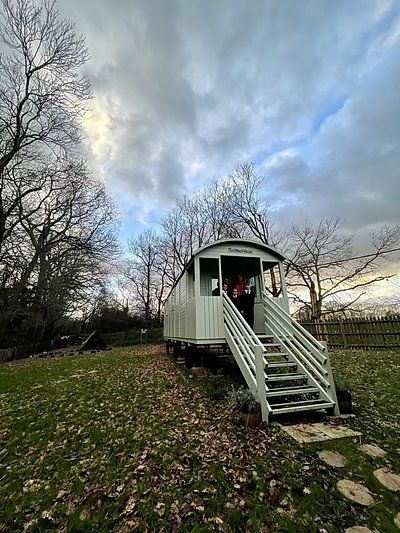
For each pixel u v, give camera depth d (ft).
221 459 11.19
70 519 8.33
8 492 9.73
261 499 8.77
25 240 58.59
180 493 9.26
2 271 56.29
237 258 26.81
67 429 15.08
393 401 17.11
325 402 15.84
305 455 11.23
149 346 75.20
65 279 68.95
